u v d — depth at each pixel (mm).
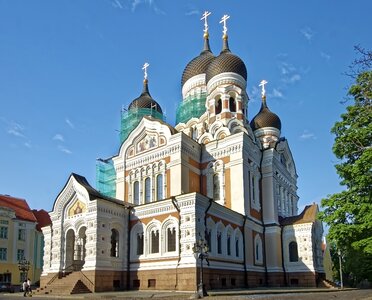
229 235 39750
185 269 33250
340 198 26422
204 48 62781
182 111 58188
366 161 24766
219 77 52219
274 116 61469
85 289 34188
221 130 48562
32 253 63438
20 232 62719
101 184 57344
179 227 35125
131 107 60375
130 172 48719
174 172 44031
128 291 34844
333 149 27422
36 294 34688
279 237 48062
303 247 47250
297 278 46688
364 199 25438
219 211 38062
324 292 36750
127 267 37594
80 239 39938
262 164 50375
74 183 39188
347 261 50875
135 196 47844
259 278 43844
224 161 45406
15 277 60094
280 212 51656
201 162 47125
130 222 38938
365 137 26000
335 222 26219
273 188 49031
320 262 49812
